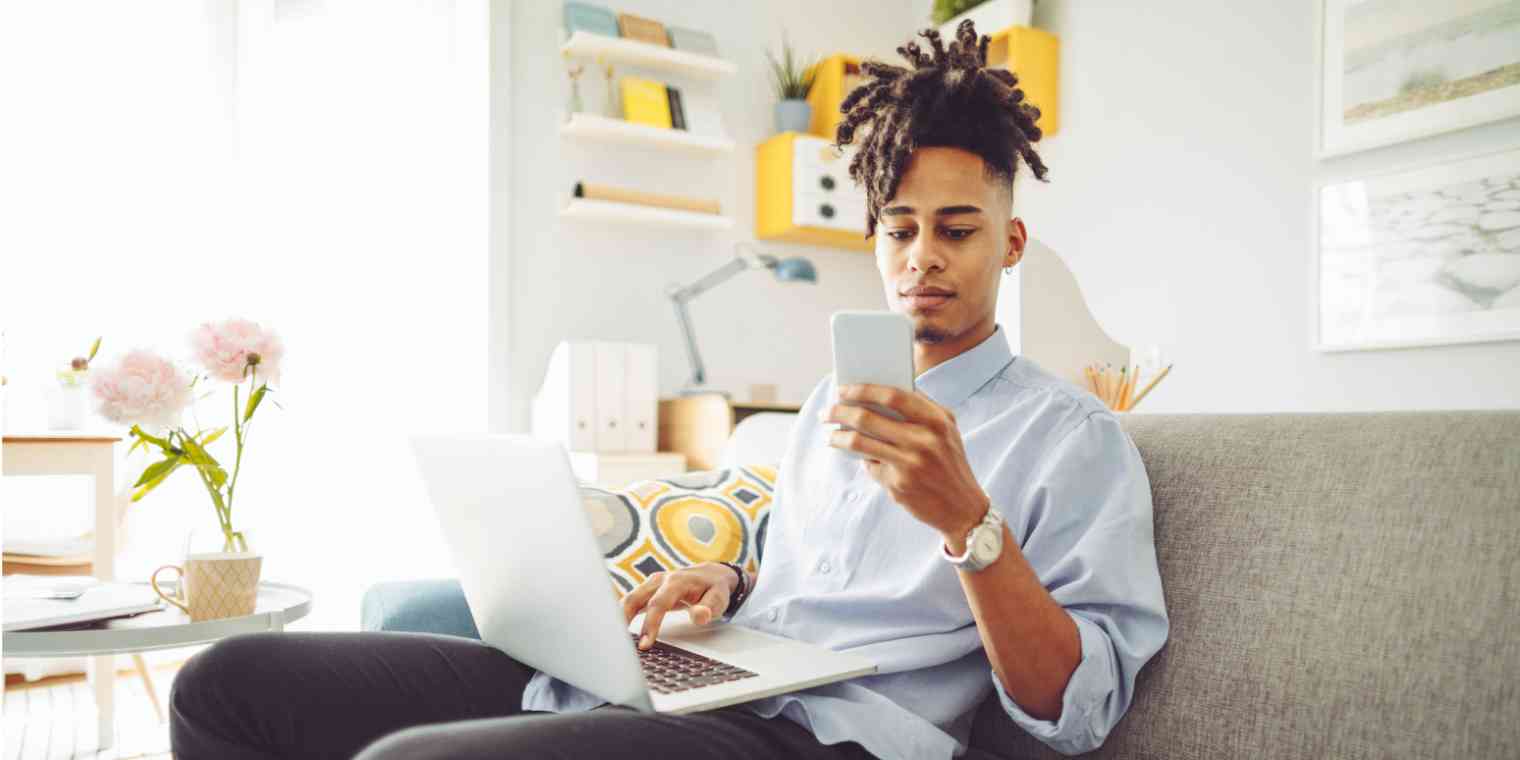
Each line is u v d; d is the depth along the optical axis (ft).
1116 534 2.75
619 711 2.31
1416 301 8.77
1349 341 9.23
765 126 12.28
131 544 8.95
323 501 9.58
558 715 2.23
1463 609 2.39
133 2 9.39
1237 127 10.19
